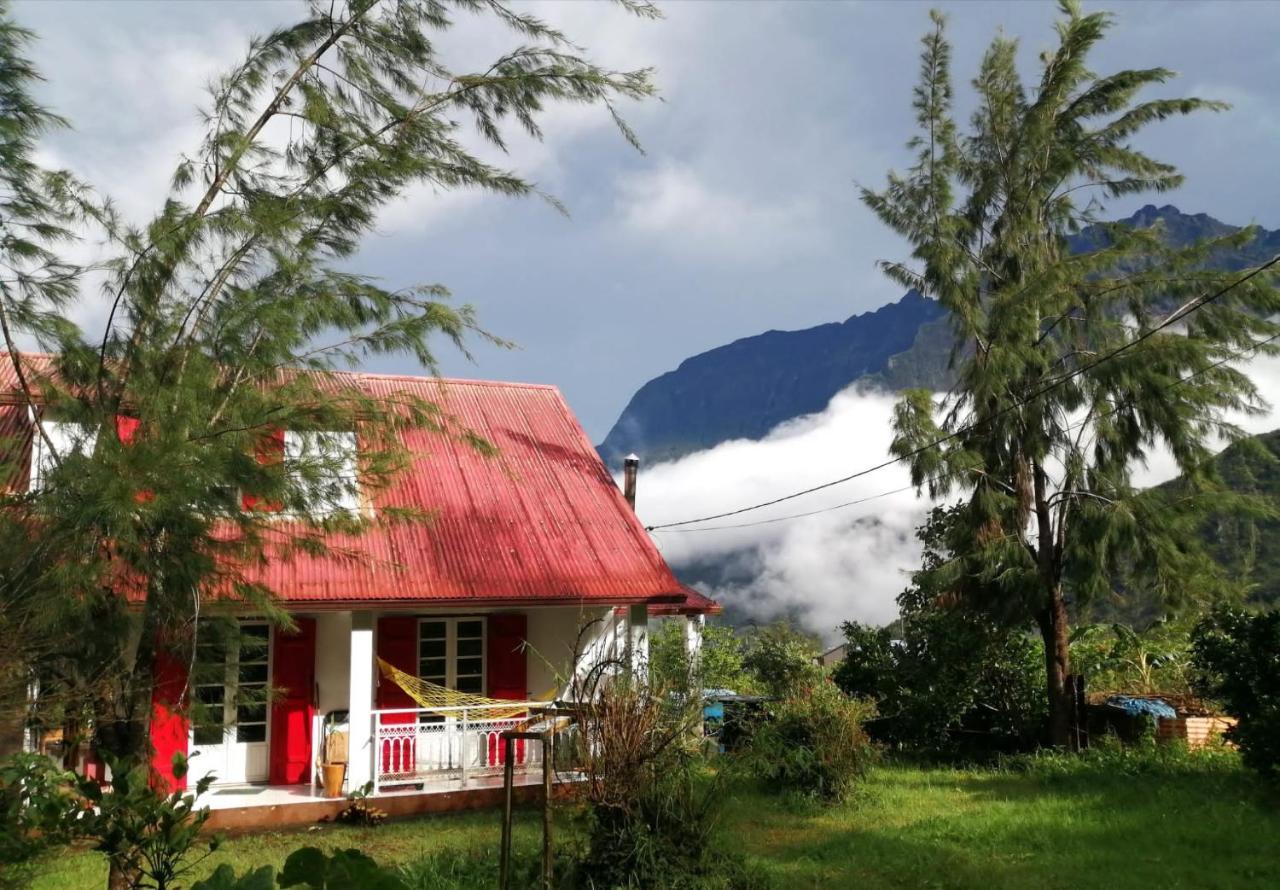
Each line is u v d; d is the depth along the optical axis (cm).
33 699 744
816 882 920
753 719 1377
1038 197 1758
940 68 1808
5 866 467
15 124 800
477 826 1223
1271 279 1594
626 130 993
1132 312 1719
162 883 386
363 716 1328
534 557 1514
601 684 884
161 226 802
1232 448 1664
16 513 760
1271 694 1259
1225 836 1027
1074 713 1664
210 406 830
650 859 759
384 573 1387
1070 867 941
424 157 948
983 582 1683
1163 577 1606
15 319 834
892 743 1783
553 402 1961
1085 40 1720
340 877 287
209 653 903
